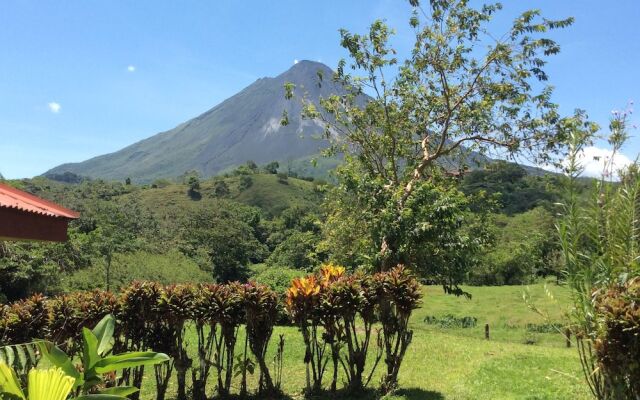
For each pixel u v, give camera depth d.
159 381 7.43
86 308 6.39
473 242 11.69
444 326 28.55
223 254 57.94
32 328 6.08
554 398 7.63
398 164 17.89
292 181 123.31
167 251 52.38
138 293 6.75
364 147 17.70
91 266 36.72
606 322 4.37
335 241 16.42
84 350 3.44
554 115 16.20
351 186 13.13
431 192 11.75
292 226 76.50
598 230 4.88
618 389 4.36
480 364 10.85
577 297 4.79
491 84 16.81
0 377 2.78
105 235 39.34
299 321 7.54
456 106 16.88
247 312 7.30
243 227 62.09
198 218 63.66
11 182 34.59
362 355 7.72
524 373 9.82
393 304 7.73
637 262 4.75
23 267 26.81
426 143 17.75
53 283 30.06
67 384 2.71
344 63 17.11
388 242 11.70
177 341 7.23
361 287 7.63
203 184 113.44
